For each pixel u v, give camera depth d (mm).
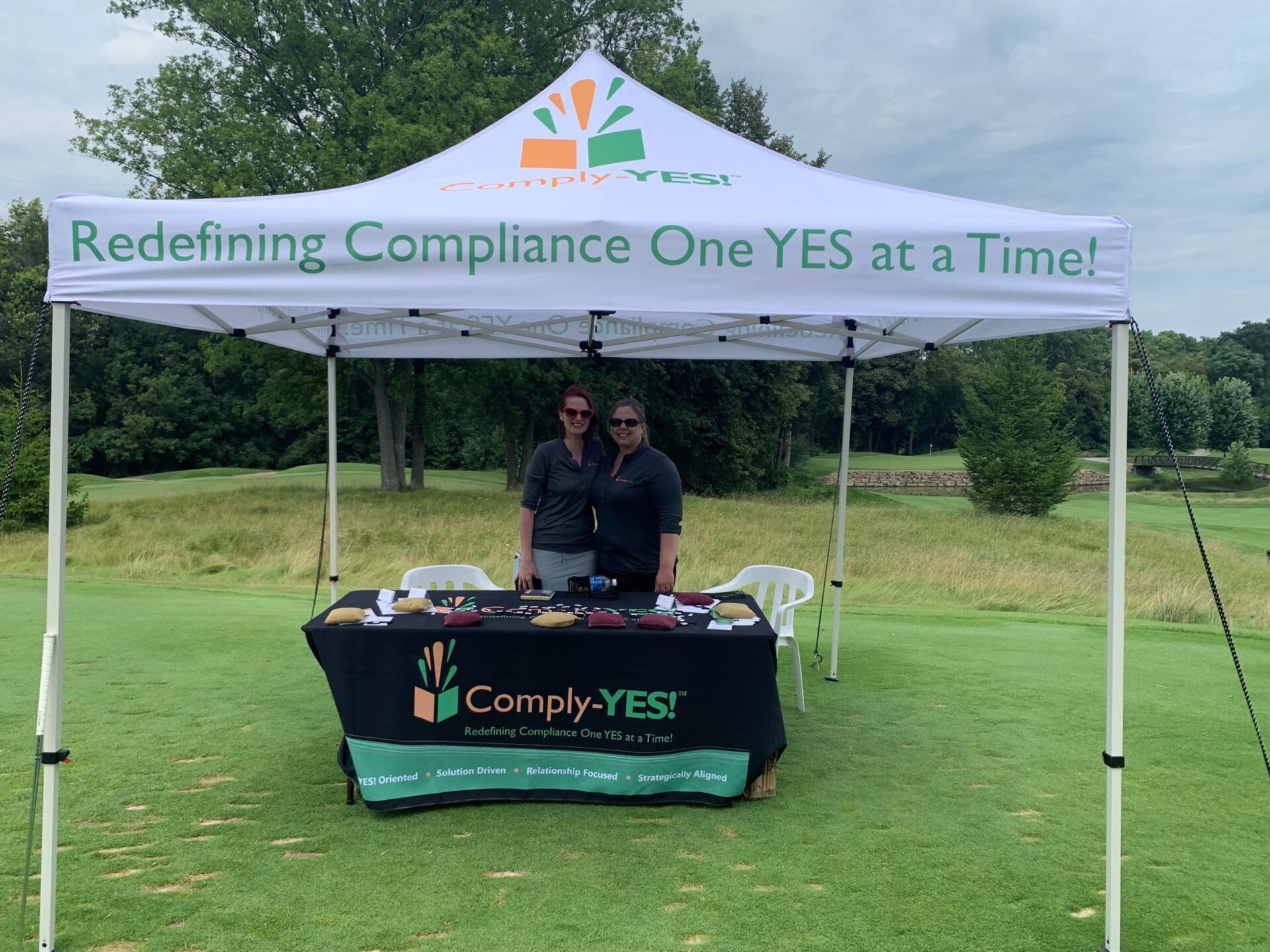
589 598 3785
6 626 6512
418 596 3838
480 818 3191
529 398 25625
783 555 12742
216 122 21188
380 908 2551
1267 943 2467
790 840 3053
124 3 20469
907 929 2490
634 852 2943
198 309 3789
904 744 4113
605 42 25422
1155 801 3461
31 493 14969
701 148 3463
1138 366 67000
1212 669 5797
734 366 33094
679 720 3305
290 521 16078
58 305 2438
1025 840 3092
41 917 2293
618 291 2490
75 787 3420
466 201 2738
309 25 22328
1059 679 5422
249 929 2428
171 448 42031
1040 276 2500
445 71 20234
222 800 3324
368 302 2482
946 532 18547
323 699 4645
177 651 5746
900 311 2504
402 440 25438
